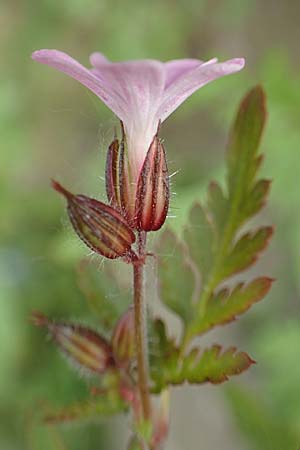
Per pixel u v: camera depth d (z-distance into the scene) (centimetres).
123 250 8
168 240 9
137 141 8
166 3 24
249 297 9
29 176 24
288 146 16
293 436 10
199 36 25
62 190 8
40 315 9
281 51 17
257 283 9
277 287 20
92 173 18
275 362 15
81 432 17
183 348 9
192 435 18
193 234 9
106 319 10
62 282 18
